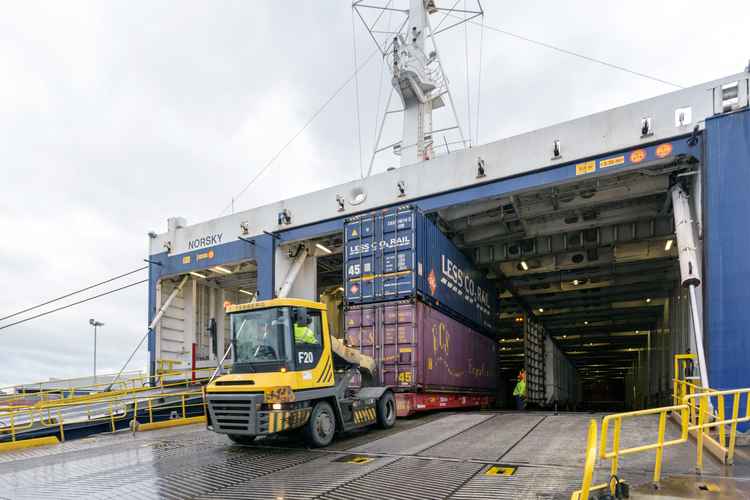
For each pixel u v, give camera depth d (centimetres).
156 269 2423
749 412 753
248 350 977
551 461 773
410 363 1408
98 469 841
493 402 2300
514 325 3372
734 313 1150
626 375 5997
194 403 1734
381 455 868
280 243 2078
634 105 1447
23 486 732
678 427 1065
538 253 2047
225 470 787
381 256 1509
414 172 1792
